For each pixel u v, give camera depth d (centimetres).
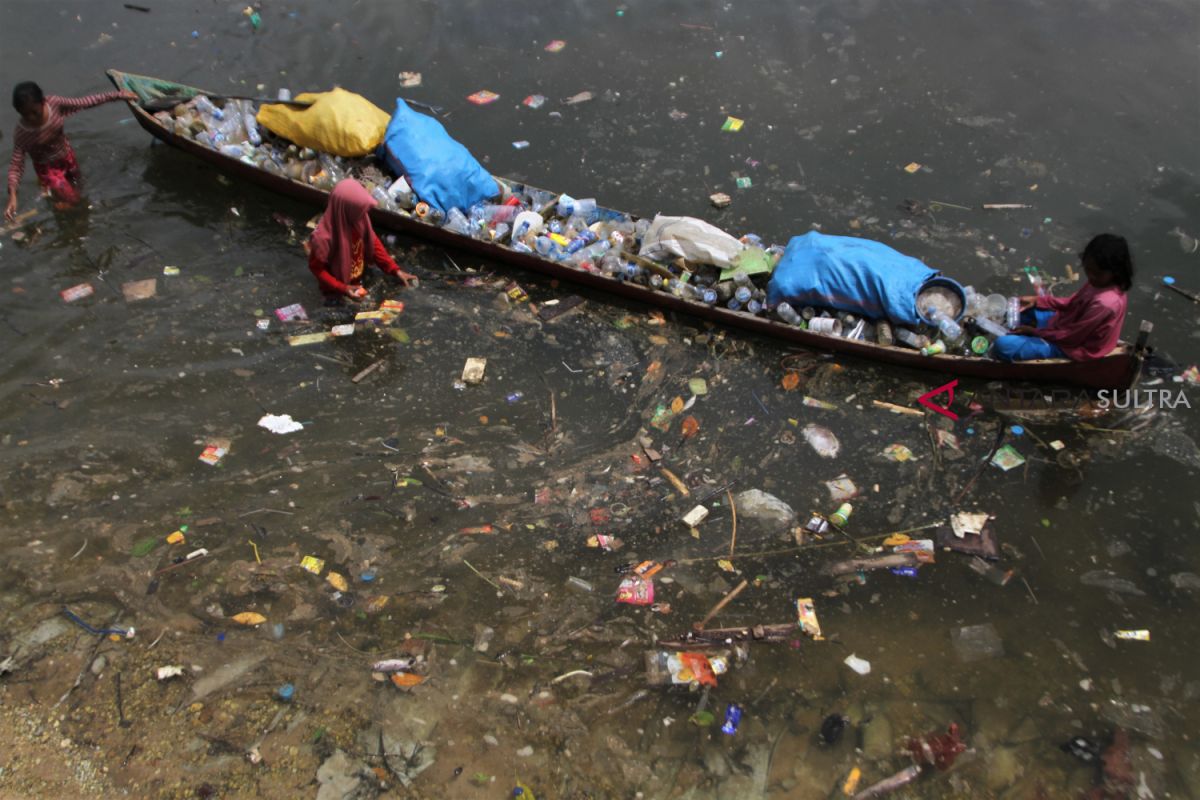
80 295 672
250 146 761
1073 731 434
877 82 881
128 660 450
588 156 808
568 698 440
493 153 811
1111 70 884
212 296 676
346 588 487
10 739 417
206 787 401
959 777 416
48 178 744
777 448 573
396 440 575
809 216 748
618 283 657
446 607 479
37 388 601
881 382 613
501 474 554
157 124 761
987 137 817
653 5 991
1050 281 685
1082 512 534
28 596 479
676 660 457
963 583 498
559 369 627
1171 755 425
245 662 451
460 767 412
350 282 675
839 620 479
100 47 909
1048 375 593
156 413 586
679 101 866
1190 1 959
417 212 698
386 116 752
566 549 511
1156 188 762
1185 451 566
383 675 446
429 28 956
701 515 529
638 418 594
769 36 945
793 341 633
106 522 517
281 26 951
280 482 544
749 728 432
